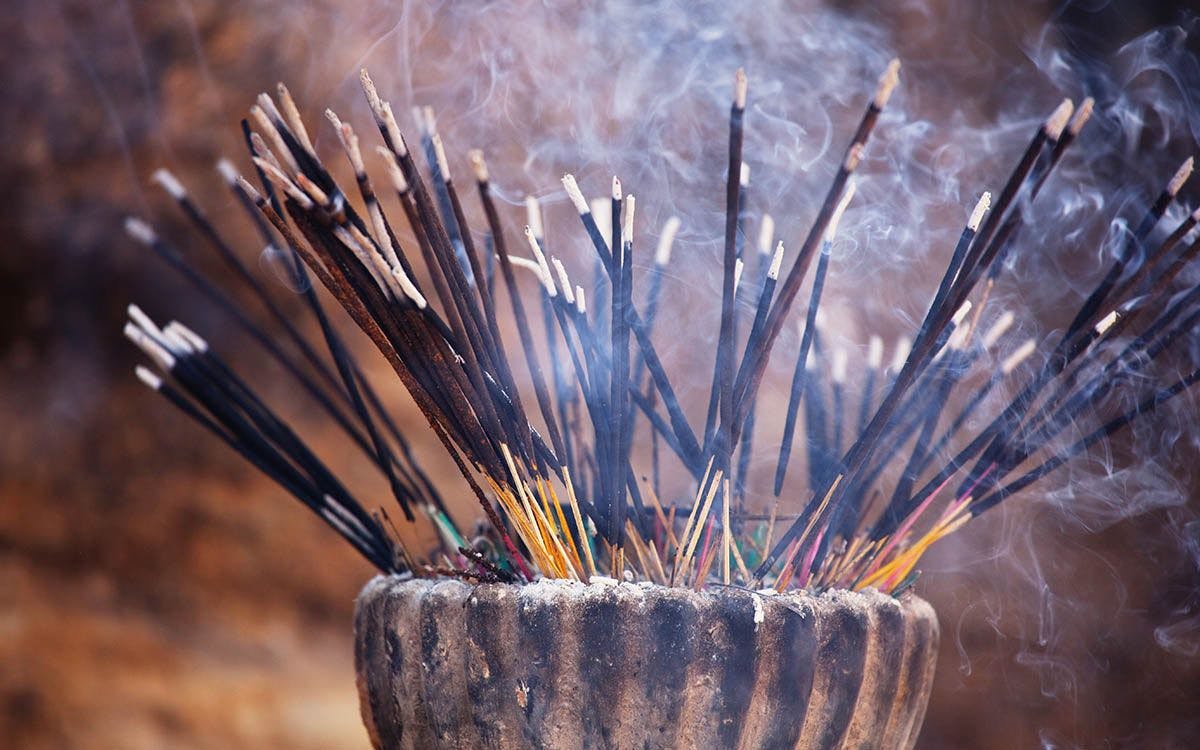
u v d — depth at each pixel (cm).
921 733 228
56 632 259
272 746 243
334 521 114
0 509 275
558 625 101
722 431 103
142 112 279
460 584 105
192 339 115
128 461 281
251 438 114
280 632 269
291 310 268
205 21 276
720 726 101
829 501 105
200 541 275
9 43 281
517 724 102
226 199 275
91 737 242
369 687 109
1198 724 221
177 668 256
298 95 258
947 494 149
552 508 106
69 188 282
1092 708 224
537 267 107
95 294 283
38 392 283
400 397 257
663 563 108
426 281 229
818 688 103
